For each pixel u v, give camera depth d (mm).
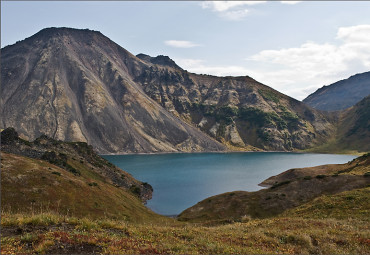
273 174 177750
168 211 92188
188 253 13773
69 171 83562
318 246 18141
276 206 65562
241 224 29062
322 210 38062
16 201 49969
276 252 16203
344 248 17750
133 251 12852
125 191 99062
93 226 16812
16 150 83125
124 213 63031
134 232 17125
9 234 13812
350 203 37625
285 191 72312
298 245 18234
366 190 42469
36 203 51688
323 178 74750
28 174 59812
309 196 67750
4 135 85500
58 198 56406
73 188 63156
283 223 26812
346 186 67500
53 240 13016
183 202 104812
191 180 154375
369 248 17531
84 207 57844
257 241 18781
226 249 15125
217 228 24469
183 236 18312
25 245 12438
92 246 13031
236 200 74562
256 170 199000
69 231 15172
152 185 139625
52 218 16766
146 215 71000
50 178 62062
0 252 11148
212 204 77188
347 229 22750
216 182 147875
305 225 25219
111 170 114812
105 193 71312
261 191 79000
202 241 16859
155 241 15773
